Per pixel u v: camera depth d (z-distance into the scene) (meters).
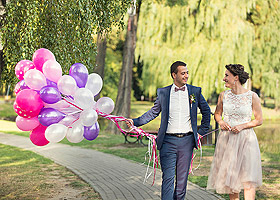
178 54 19.09
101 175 7.26
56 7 5.05
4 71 5.69
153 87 20.34
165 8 19.45
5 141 13.78
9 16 4.88
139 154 10.35
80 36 5.26
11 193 5.83
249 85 24.38
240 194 5.48
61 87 3.96
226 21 18.50
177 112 4.23
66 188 6.19
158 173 7.44
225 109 4.46
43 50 4.22
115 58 33.16
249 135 4.32
